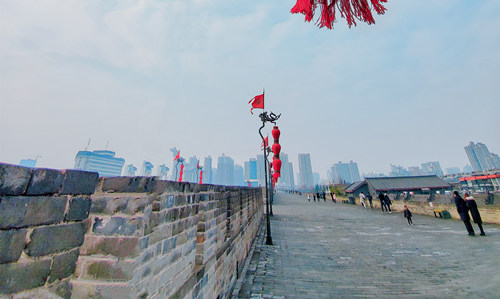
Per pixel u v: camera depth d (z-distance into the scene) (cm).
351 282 444
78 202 97
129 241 113
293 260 585
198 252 241
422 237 847
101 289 110
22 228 70
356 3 115
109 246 114
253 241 771
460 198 852
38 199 77
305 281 446
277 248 707
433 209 1338
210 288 262
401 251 671
